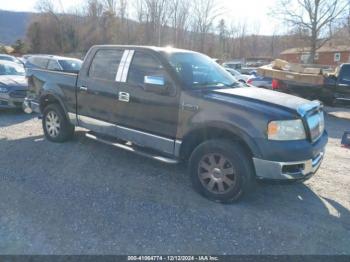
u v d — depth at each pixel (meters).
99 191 4.43
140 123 4.88
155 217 3.82
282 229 3.66
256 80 14.40
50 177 4.84
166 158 4.64
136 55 4.98
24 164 5.32
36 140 6.62
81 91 5.69
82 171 5.09
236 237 3.49
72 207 3.99
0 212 3.84
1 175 4.87
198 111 4.24
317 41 36.62
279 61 14.01
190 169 4.38
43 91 6.40
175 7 49.03
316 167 4.19
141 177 4.92
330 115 12.00
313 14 35.12
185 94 4.36
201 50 51.38
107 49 5.40
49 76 6.37
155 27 48.56
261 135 3.82
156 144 4.74
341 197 4.52
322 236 3.56
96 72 5.50
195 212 3.96
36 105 6.72
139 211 3.95
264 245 3.37
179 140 4.48
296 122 3.88
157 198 4.28
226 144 4.02
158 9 48.16
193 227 3.64
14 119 8.86
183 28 49.94
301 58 42.38
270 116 3.81
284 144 3.79
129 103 4.96
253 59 57.69
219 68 5.39
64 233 3.46
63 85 6.02
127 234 3.48
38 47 57.53
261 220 3.83
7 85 9.25
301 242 3.44
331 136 8.30
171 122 4.52
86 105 5.65
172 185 4.68
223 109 4.06
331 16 34.94
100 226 3.61
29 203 4.06
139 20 49.62
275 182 3.91
